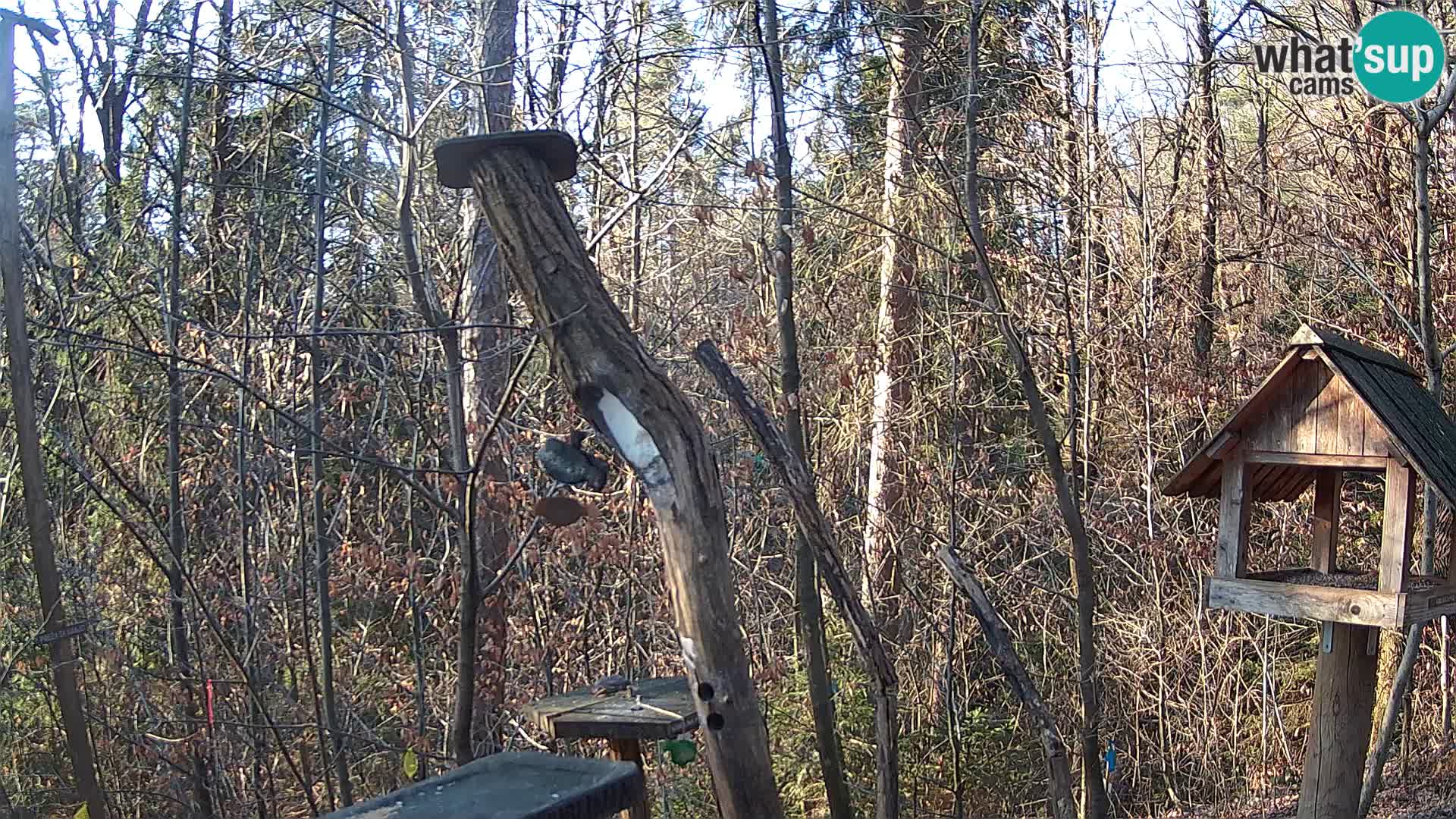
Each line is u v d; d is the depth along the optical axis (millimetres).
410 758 6836
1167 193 12070
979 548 11062
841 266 11898
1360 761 5855
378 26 6582
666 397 4105
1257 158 11492
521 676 8859
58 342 7008
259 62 7422
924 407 10961
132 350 5695
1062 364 11352
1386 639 10422
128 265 8852
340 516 9773
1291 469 6223
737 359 10023
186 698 8234
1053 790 6574
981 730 10609
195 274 9781
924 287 11086
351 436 9125
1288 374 5469
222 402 9367
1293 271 10430
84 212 9211
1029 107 10852
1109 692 10453
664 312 10383
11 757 8547
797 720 10273
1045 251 11109
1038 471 11477
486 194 4176
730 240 10352
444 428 9328
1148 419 10781
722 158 7219
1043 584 11156
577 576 9602
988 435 12547
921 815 9859
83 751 5297
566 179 4449
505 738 8750
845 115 8438
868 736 10281
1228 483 5711
